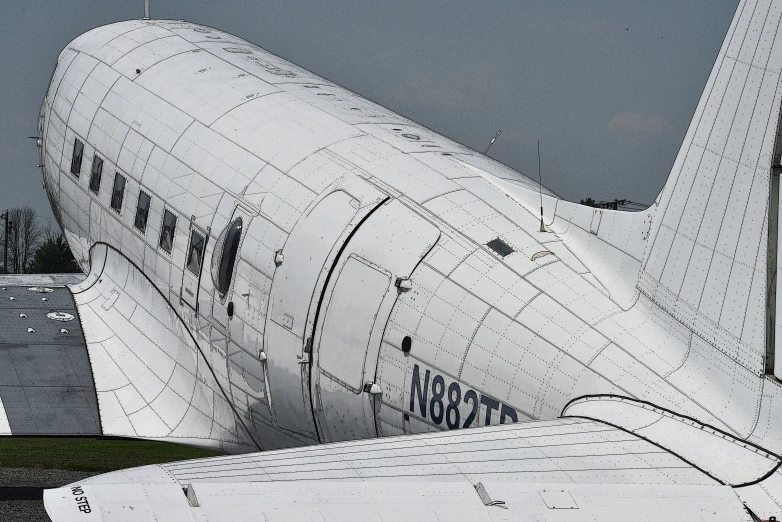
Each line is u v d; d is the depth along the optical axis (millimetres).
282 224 42625
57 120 63625
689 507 21734
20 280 73062
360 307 37906
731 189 27719
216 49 60656
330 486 20750
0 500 43688
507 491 21406
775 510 24312
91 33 67562
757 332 26875
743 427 26547
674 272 29969
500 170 45500
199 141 50344
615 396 29672
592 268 34844
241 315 43469
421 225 38875
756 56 27281
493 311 34594
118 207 55156
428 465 23500
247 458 22875
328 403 38906
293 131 47500
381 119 49750
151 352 50625
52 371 49656
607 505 21484
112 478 20609
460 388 34281
